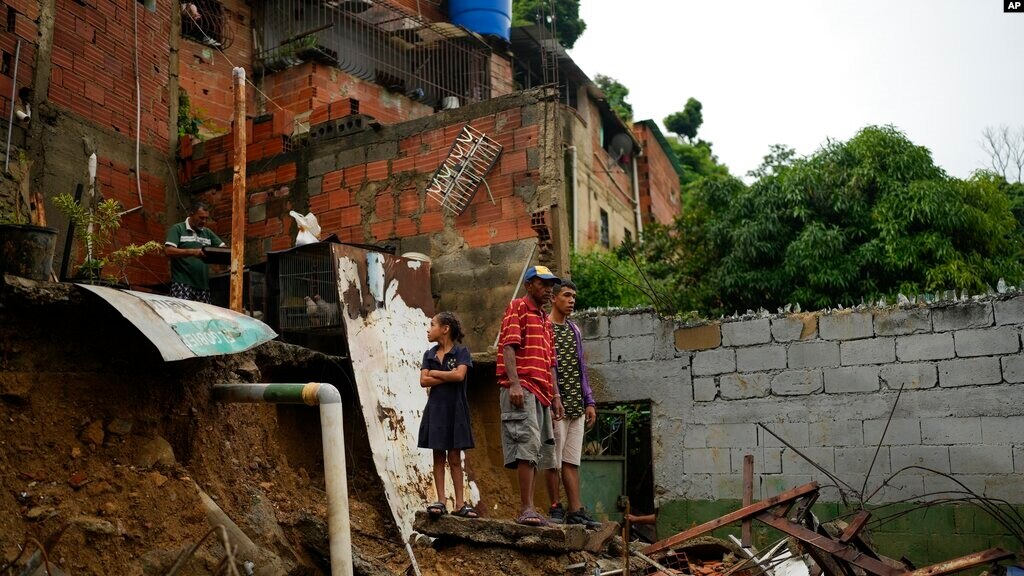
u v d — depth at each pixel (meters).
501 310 9.60
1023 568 6.43
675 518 9.19
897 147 14.24
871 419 8.48
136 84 10.89
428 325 9.29
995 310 8.12
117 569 5.01
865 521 6.43
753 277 14.43
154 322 5.36
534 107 9.82
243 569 5.36
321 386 5.61
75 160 9.82
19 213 8.55
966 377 8.16
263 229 11.21
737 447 9.02
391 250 9.80
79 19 10.09
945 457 8.13
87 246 7.41
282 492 6.67
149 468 5.62
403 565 6.61
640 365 9.60
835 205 14.15
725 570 7.27
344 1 15.31
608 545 7.23
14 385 5.19
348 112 11.53
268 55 15.43
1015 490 7.81
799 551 7.09
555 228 9.48
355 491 7.98
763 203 14.75
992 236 13.98
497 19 17.64
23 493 5.02
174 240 8.57
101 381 5.63
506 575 6.35
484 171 9.96
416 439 8.34
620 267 15.82
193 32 14.64
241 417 6.57
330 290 8.65
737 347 9.17
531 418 6.69
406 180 10.40
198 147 11.57
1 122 8.87
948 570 5.92
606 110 21.39
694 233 16.55
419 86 16.59
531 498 6.62
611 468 9.64
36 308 5.33
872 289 13.55
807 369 8.82
